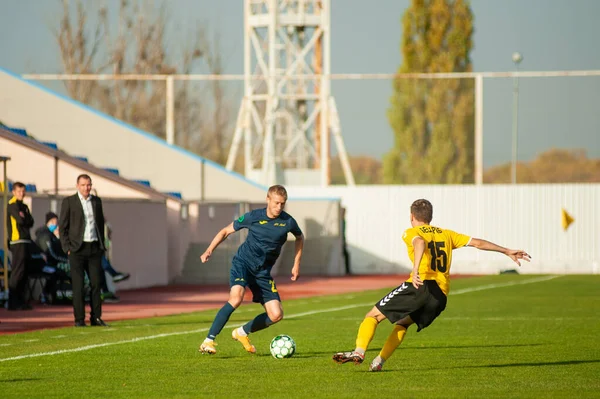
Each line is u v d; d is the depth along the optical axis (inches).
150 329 1023.0
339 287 1947.6
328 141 2603.3
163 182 2375.7
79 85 3604.8
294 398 584.4
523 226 2522.1
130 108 3656.5
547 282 2050.9
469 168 2834.6
